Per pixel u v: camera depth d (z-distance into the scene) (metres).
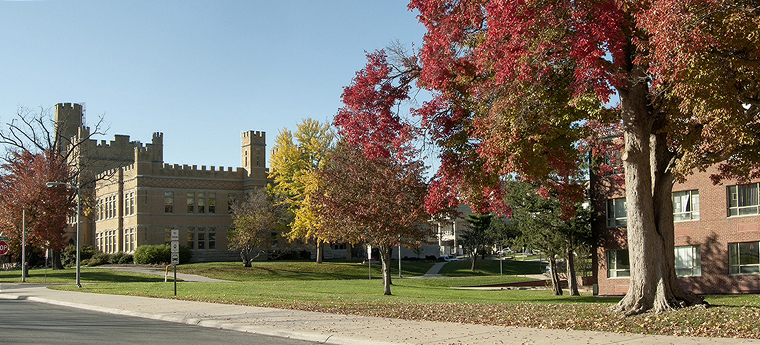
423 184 31.86
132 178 66.38
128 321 18.06
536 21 14.28
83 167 64.25
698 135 15.62
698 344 11.52
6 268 68.00
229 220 70.50
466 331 14.31
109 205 71.56
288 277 54.97
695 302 16.48
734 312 15.12
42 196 50.53
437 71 17.47
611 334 13.35
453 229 104.69
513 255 110.75
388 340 13.09
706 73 12.79
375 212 31.78
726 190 35.25
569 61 15.91
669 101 15.57
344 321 16.66
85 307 23.41
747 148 16.17
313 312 19.30
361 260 73.00
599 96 14.14
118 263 64.69
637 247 16.52
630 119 16.50
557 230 37.38
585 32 13.99
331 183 34.72
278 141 61.38
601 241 39.03
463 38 17.72
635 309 16.19
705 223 35.94
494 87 16.17
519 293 39.44
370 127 19.58
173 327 16.48
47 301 26.86
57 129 63.97
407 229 32.16
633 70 16.05
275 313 19.02
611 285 38.72
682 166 15.73
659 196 17.02
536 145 15.83
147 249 61.50
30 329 15.59
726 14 12.95
